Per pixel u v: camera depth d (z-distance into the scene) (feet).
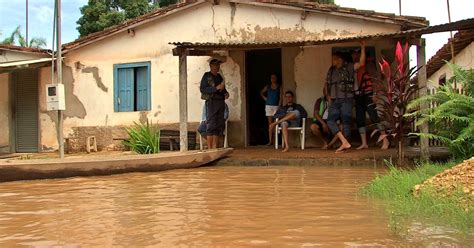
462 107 25.29
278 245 11.04
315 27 38.09
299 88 38.73
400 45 26.63
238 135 39.88
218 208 15.78
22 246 11.41
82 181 23.76
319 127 35.68
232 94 40.16
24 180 23.93
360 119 33.53
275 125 35.81
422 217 13.50
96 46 44.62
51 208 16.37
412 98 29.43
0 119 47.83
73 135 45.39
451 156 27.35
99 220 14.19
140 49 43.29
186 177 24.76
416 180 18.76
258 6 39.55
